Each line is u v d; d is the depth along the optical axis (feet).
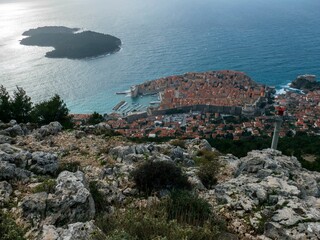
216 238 32.53
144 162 53.36
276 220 36.09
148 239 29.35
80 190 38.29
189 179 52.44
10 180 45.60
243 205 40.98
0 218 34.63
